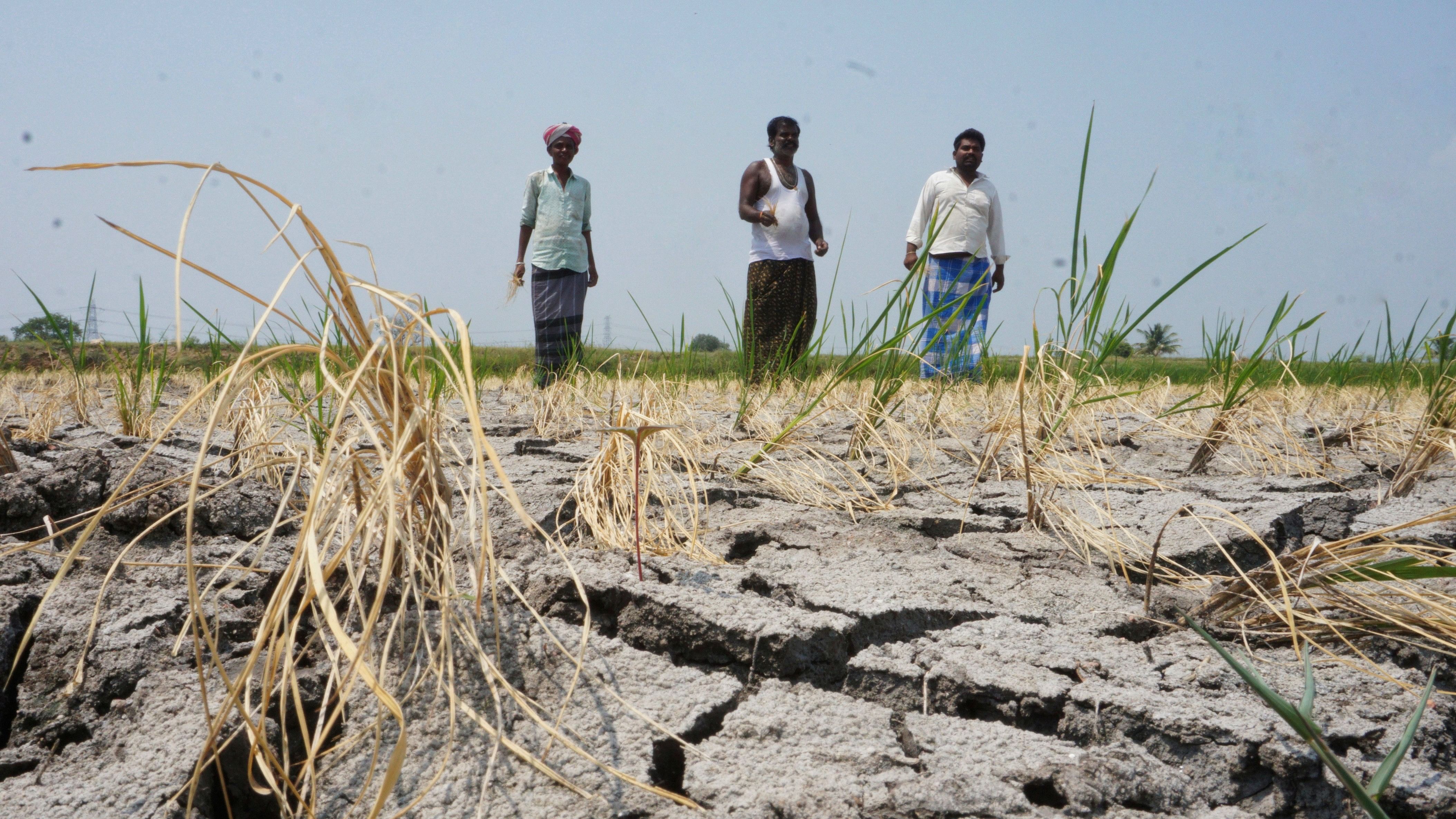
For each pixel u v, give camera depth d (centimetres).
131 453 218
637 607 159
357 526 118
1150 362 527
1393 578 153
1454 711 137
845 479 271
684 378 446
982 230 625
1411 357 433
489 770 118
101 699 140
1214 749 125
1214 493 262
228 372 107
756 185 591
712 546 205
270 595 172
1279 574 157
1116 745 126
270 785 115
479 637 144
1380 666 152
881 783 113
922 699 142
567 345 597
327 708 134
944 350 498
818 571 185
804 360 386
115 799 115
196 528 196
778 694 136
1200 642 158
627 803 112
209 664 146
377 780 119
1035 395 290
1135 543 211
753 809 110
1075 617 169
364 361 114
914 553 207
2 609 154
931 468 300
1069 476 271
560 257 600
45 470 202
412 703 132
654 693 133
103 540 185
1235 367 398
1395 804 118
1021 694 135
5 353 405
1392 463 315
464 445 328
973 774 116
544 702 131
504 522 205
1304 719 104
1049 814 111
